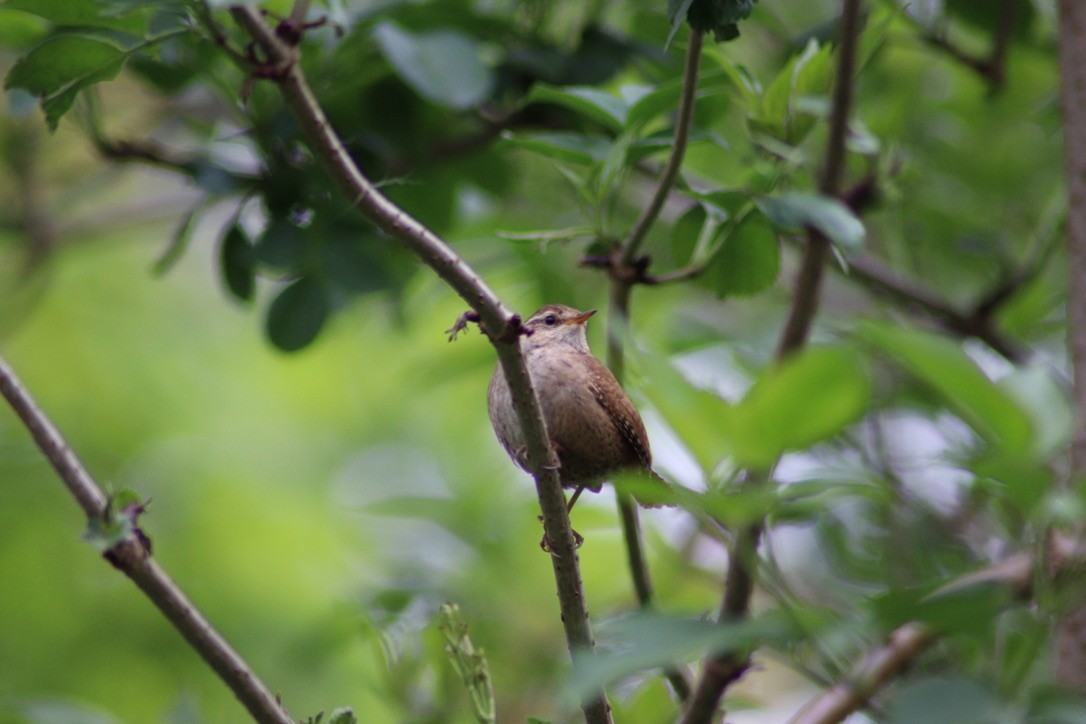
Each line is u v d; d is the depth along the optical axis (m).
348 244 9.55
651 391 4.19
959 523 10.01
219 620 14.19
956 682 3.59
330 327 10.85
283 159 9.69
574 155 8.04
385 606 10.25
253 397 16.66
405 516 11.76
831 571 10.48
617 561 12.09
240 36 9.04
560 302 12.14
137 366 16.45
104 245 16.70
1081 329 8.23
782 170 8.20
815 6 13.25
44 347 16.16
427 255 6.16
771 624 3.86
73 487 6.55
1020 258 12.27
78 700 13.62
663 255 12.35
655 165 11.48
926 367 3.91
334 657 11.30
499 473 12.56
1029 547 5.19
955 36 12.48
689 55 6.84
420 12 9.96
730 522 4.30
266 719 6.47
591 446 9.32
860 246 7.25
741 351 10.70
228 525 15.10
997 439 4.19
